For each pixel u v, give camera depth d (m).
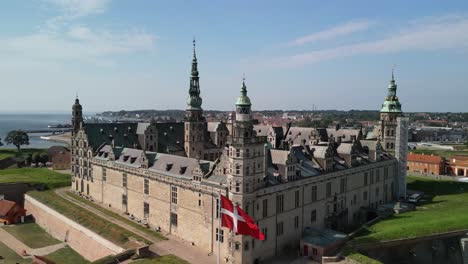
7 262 99.75
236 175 84.56
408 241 100.12
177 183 101.12
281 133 168.38
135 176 116.88
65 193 148.25
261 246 88.94
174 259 86.81
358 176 125.31
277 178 94.81
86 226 110.12
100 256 100.44
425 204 138.12
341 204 117.38
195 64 152.25
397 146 149.25
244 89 85.38
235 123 85.38
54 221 123.19
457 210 125.88
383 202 142.50
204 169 97.38
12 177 169.25
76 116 148.88
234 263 85.38
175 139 163.12
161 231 106.75
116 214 121.06
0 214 133.62
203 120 157.38
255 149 86.50
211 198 91.44
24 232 124.75
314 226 106.31
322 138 157.75
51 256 105.12
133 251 89.75
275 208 92.44
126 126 154.62
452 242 106.00
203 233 94.31
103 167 132.12
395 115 152.12
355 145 132.00
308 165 109.19
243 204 84.25
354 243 94.00
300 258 91.62
